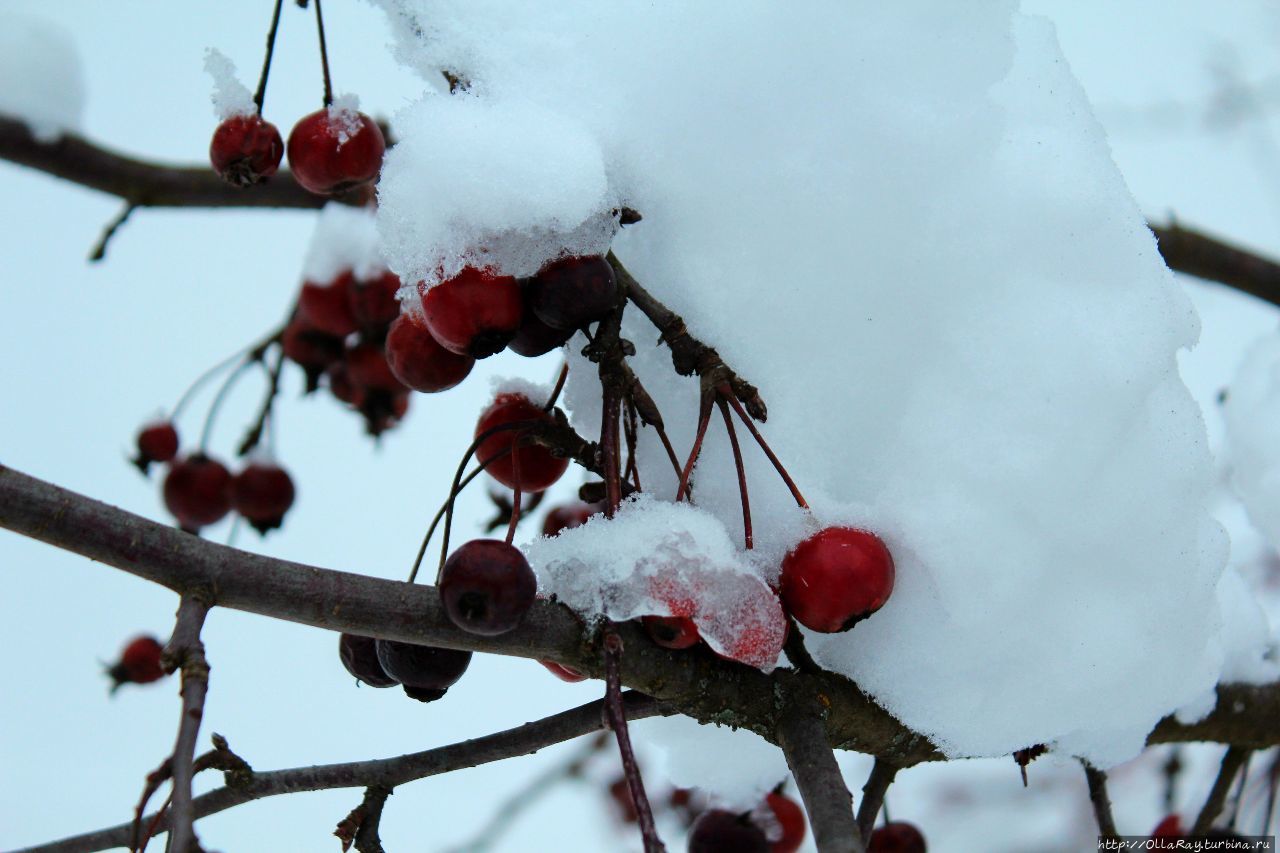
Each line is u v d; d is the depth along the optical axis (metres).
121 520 0.29
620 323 0.32
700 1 0.31
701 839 0.37
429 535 0.32
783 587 0.30
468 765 0.31
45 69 0.44
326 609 0.29
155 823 0.28
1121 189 0.31
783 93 0.31
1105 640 0.30
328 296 0.43
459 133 0.30
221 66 0.34
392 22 0.31
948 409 0.30
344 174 0.34
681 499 0.30
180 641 0.28
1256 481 0.36
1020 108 0.32
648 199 0.31
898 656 0.30
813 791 0.29
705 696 0.30
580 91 0.31
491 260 0.30
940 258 0.30
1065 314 0.30
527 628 0.29
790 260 0.31
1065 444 0.30
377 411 0.45
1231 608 0.37
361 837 0.31
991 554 0.30
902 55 0.30
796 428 0.31
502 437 0.33
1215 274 0.49
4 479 0.29
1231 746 0.38
